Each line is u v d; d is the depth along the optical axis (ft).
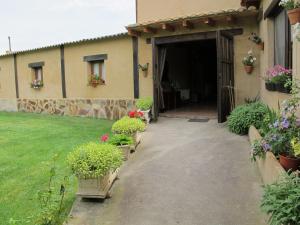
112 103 36.01
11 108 49.14
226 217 11.16
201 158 17.47
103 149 13.37
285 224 7.47
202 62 47.39
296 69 13.42
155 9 33.47
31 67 45.24
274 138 12.42
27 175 16.78
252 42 26.73
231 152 18.06
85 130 29.09
